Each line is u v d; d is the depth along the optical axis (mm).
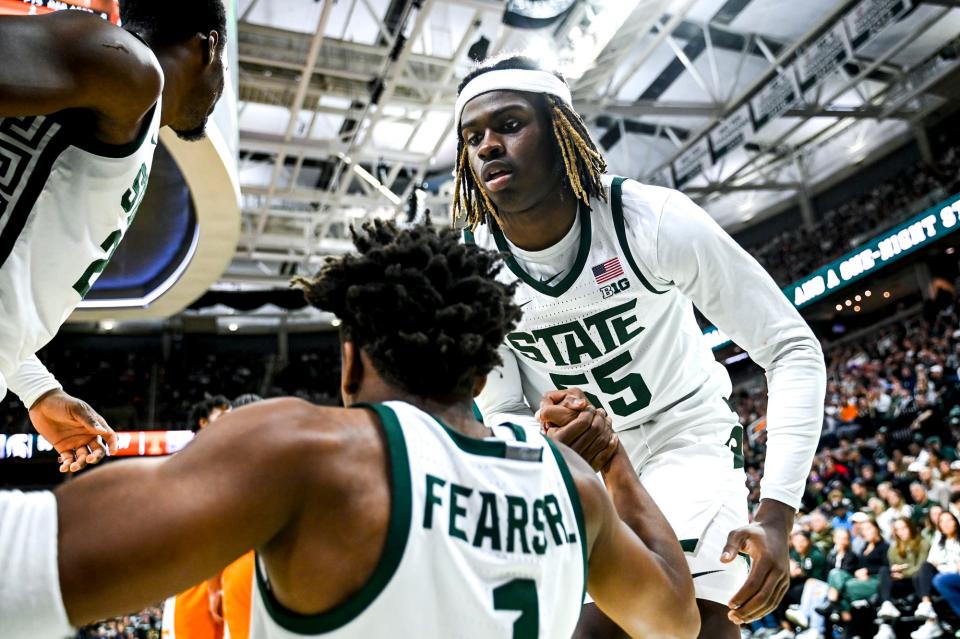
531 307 2135
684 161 15117
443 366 1107
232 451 934
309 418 999
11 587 802
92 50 1098
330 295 1151
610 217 2027
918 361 12867
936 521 6137
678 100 16031
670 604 1244
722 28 14172
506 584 1015
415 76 12023
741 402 17562
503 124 2002
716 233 1979
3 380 1390
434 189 16203
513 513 1049
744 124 13609
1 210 1276
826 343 18531
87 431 1998
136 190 1413
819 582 6969
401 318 1104
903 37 14719
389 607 928
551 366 2221
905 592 6305
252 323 25500
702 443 2139
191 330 25047
